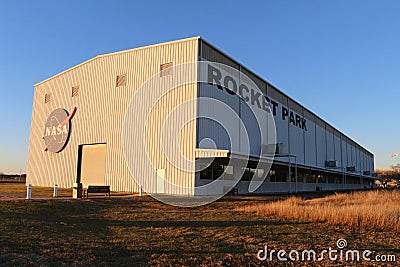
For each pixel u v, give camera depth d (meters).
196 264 8.33
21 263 7.54
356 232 13.12
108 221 14.05
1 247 8.64
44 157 37.22
